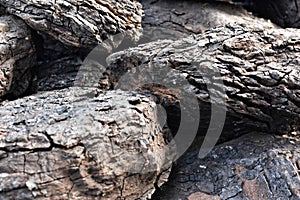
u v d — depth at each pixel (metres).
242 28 1.37
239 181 1.30
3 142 1.21
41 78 1.43
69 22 1.36
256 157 1.32
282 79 1.31
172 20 1.51
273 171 1.30
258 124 1.35
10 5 1.38
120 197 1.23
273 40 1.35
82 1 1.37
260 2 1.60
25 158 1.20
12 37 1.37
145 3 1.55
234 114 1.33
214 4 1.55
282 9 1.57
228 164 1.33
